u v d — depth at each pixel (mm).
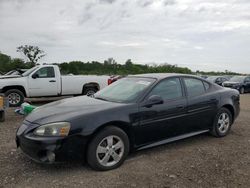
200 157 5137
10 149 5477
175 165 4754
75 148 4301
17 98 11648
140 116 4930
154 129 5137
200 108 5863
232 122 6703
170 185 4039
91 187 3959
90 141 4418
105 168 4504
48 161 4266
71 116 4391
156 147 5676
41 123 4348
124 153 4707
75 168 4605
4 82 11531
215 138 6375
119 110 4734
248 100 16453
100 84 13422
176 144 5895
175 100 5473
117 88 5762
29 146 4297
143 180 4188
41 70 12336
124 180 4180
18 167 4617
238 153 5371
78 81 13016
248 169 4625
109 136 4543
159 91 5355
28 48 39500
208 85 6293
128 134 4875
